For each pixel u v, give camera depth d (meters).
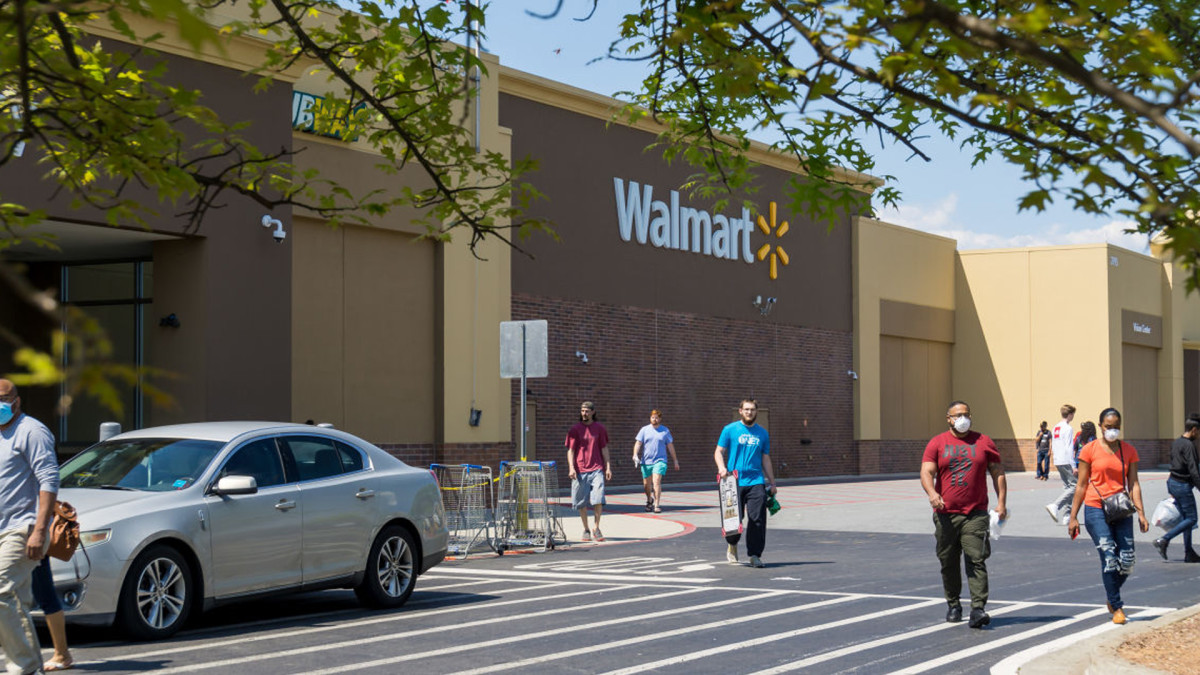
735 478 16.00
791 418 40.59
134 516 10.05
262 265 19.55
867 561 16.62
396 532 12.43
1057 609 11.95
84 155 6.52
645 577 14.83
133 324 19.97
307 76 21.38
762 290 39.47
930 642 10.11
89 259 20.30
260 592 11.02
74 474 11.09
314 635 10.56
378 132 8.05
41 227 17.38
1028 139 4.20
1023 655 9.48
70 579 9.59
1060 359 49.88
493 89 26.08
